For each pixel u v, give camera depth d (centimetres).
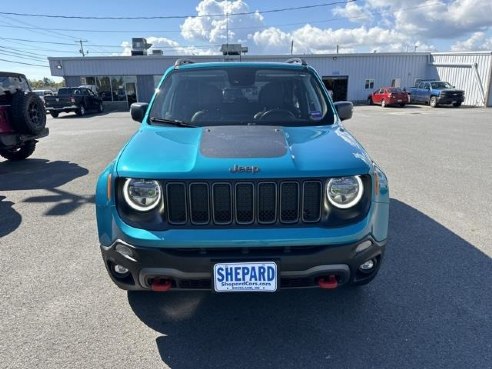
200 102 359
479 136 1230
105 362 246
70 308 304
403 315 289
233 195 239
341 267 241
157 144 278
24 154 933
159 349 258
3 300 316
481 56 3050
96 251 407
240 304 308
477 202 548
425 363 240
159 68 3447
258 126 320
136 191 244
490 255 384
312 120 340
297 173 238
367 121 1775
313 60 3531
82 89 2739
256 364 243
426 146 1032
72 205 565
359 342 261
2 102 876
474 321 280
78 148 1115
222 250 238
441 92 2828
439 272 351
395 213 504
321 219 244
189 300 314
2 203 580
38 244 426
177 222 243
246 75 376
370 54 3572
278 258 235
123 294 324
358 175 246
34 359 248
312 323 283
